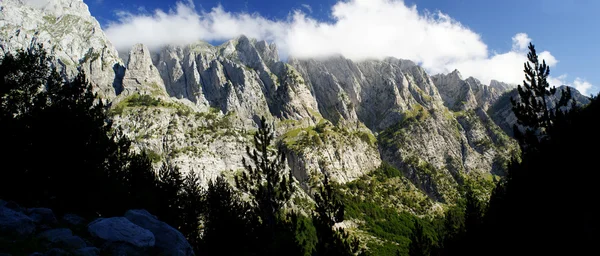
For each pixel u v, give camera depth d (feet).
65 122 113.80
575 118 75.97
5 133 104.32
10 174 103.86
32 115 114.83
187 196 173.58
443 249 154.92
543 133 88.94
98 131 128.16
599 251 63.21
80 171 115.75
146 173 161.89
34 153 107.76
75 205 116.16
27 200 106.83
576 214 68.08
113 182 125.49
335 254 108.06
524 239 78.64
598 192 65.82
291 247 108.27
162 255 78.59
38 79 135.95
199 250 132.98
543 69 96.99
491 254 95.96
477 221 142.82
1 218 65.36
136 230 78.33
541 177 76.13
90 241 72.74
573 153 70.49
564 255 69.10
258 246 115.24
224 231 130.62
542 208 74.54
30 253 59.88
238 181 117.08
